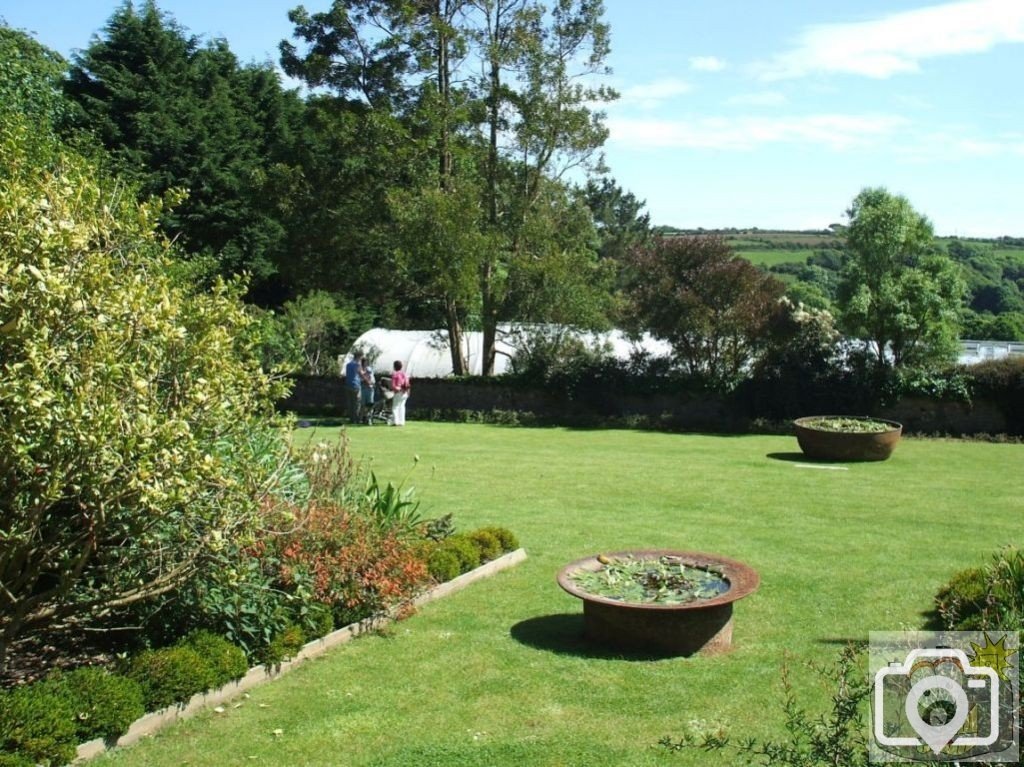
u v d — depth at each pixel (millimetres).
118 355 4859
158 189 29422
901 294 23531
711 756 5031
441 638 7039
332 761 5027
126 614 6438
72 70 30000
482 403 26531
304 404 28438
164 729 5391
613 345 26922
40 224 4863
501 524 11102
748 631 7195
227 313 5641
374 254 26656
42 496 4688
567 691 5988
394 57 25562
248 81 34281
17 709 4719
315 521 7270
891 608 7766
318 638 6746
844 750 3695
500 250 26141
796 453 18297
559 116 25812
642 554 7707
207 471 5012
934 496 13211
